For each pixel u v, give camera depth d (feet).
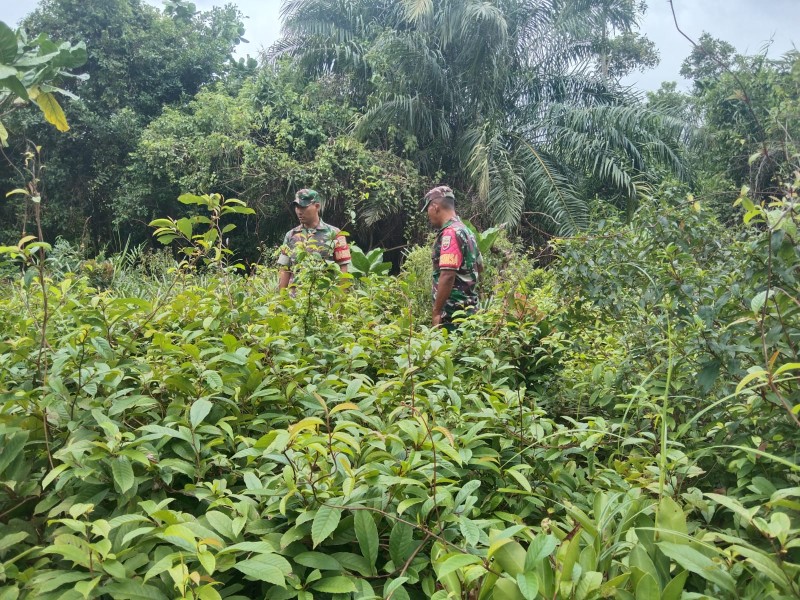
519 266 15.29
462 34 43.11
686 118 42.47
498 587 3.83
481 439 6.35
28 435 5.11
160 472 5.21
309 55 48.67
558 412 8.39
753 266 5.75
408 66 43.37
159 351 6.73
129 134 51.72
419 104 43.42
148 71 56.54
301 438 4.89
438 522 4.76
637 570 4.04
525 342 8.83
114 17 54.03
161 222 7.93
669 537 4.46
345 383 6.82
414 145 44.09
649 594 3.86
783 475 5.36
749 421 5.82
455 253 12.28
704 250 8.13
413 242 42.42
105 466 5.06
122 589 3.96
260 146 45.29
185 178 43.78
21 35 6.42
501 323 9.06
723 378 6.50
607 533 5.02
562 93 46.73
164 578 4.17
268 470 5.32
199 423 5.52
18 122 45.98
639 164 40.93
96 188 51.98
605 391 7.72
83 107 49.03
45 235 52.08
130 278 20.21
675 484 5.42
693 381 6.83
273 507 4.68
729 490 5.52
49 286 7.65
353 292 10.96
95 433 5.38
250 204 43.37
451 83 45.34
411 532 4.78
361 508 4.56
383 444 5.22
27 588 4.09
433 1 45.11
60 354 5.95
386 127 44.57
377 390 6.44
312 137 45.93
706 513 5.15
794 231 5.38
